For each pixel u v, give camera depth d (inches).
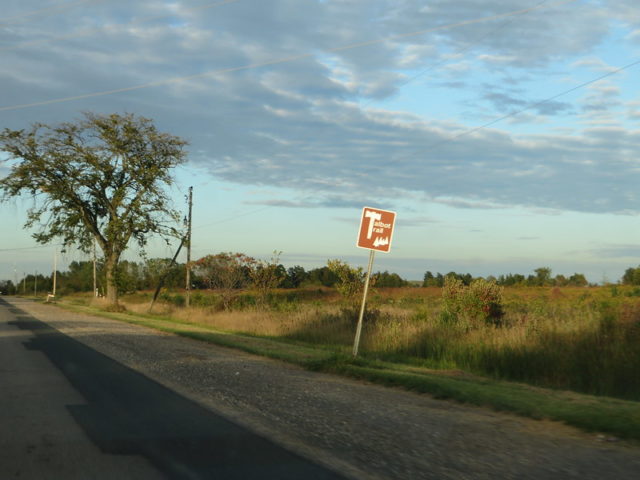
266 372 490.3
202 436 277.1
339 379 466.9
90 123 1660.9
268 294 1374.3
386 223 568.1
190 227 1669.5
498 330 656.4
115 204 1684.3
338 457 243.8
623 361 494.6
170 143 1706.4
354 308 946.7
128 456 244.8
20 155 1672.0
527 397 366.9
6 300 3280.0
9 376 455.8
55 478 217.3
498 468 228.2
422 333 708.7
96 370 488.7
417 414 326.3
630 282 1562.5
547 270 2285.9
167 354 604.4
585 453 247.0
